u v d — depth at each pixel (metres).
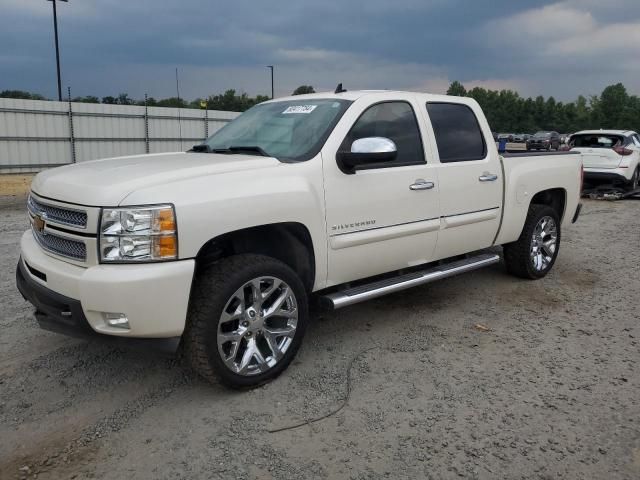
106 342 3.23
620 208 12.39
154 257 3.08
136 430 3.13
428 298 5.51
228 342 3.46
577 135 14.66
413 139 4.59
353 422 3.21
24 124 22.12
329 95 4.53
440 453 2.93
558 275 6.42
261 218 3.46
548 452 2.94
